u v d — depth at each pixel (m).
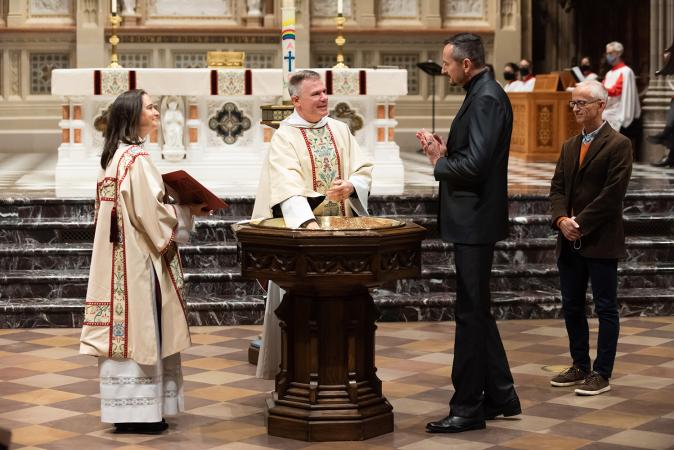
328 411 5.17
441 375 6.51
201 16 17.66
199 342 7.54
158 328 5.32
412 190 10.23
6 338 7.68
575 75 15.30
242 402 5.90
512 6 18.17
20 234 9.05
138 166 5.22
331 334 5.18
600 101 6.02
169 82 10.74
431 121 18.33
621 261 9.18
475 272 5.20
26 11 17.55
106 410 5.24
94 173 11.00
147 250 5.26
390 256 5.07
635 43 16.97
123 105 5.33
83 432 5.32
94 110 10.98
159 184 5.23
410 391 6.13
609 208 5.89
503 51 18.25
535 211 9.73
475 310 5.23
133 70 10.69
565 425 5.41
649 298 8.48
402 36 18.11
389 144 11.35
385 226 5.14
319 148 5.56
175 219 5.24
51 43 17.55
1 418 5.57
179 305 5.35
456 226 5.18
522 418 5.54
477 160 5.02
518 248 9.06
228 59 11.30
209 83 10.77
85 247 8.87
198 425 5.45
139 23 17.53
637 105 14.97
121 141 5.32
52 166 14.34
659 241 9.20
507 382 5.46
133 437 5.24
